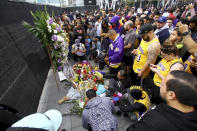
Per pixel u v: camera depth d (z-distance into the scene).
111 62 3.09
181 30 2.39
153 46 1.85
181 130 0.64
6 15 2.07
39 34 2.17
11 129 0.85
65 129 1.99
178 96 0.69
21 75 2.18
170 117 0.70
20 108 1.95
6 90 1.70
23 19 2.70
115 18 3.75
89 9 18.44
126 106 2.09
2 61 1.74
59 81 3.49
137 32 3.35
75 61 4.81
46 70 3.81
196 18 1.83
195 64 1.53
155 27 3.80
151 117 0.77
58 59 2.61
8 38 2.01
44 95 2.95
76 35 4.82
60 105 2.64
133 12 8.14
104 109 1.38
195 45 1.46
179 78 0.72
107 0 14.95
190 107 0.69
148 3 14.40
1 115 1.03
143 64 2.33
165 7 11.91
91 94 1.55
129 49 3.14
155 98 2.02
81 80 3.02
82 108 2.37
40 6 4.19
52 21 2.16
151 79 2.60
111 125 1.35
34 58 2.99
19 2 2.65
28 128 0.87
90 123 1.36
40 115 1.03
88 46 5.00
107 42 4.09
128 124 2.18
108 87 2.81
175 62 1.54
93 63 4.58
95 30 5.34
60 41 2.27
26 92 2.24
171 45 1.54
